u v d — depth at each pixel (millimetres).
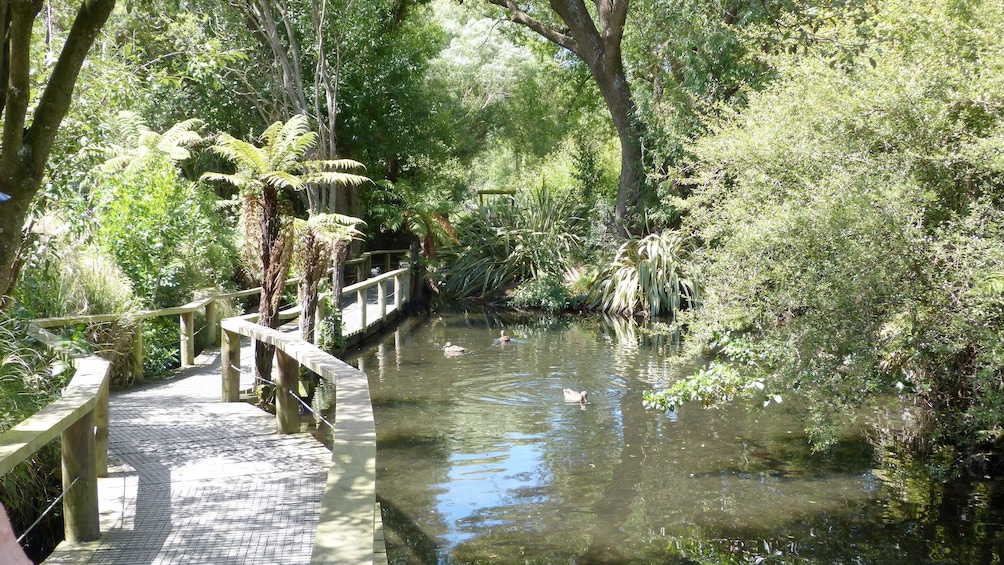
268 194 8805
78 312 8367
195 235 12562
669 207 18516
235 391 7926
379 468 7273
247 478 5430
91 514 4348
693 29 16391
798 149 7469
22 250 6406
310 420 8258
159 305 10789
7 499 4754
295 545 4254
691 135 17266
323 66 17969
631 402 9734
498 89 34812
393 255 25047
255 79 19031
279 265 8766
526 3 22672
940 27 7227
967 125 6996
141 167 12172
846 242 6344
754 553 5508
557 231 21609
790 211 6758
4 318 6129
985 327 5941
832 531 5891
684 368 11742
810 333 6605
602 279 19531
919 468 7285
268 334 6926
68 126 6801
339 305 13227
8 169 3973
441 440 8148
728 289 7340
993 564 5340
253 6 17859
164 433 6605
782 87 9656
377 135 21375
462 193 26594
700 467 7320
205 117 18750
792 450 7848
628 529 5934
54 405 4043
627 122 19422
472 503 6445
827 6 9789
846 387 6551
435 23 28750
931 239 6398
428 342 14289
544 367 11859
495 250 22047
